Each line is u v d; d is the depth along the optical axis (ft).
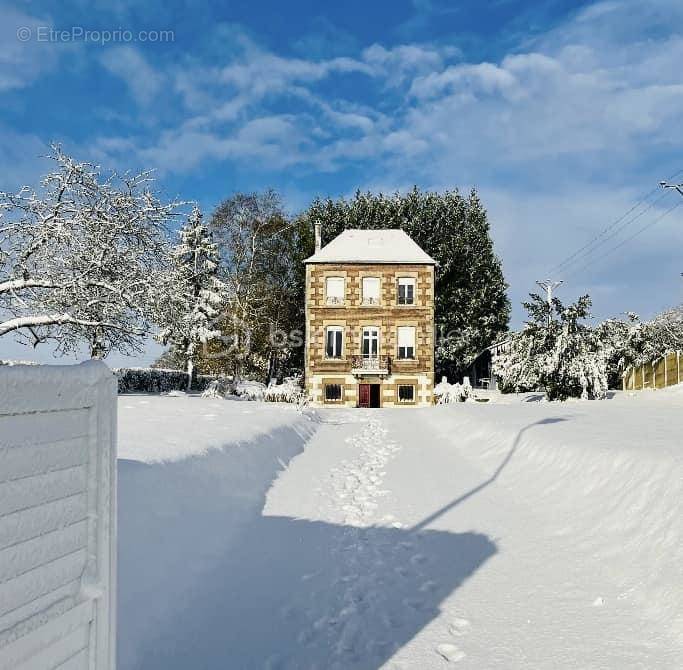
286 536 24.54
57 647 8.07
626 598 17.13
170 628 15.46
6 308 52.80
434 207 154.81
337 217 154.51
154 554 17.70
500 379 130.93
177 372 131.03
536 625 16.05
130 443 26.86
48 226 52.01
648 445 28.40
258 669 14.08
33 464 7.73
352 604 17.88
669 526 19.21
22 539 7.48
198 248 128.47
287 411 63.77
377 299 119.14
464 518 26.99
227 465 30.01
